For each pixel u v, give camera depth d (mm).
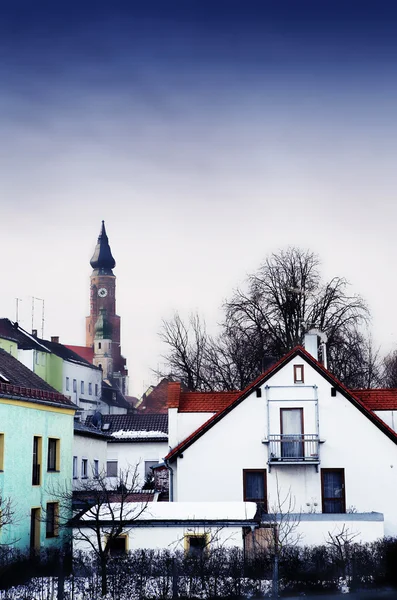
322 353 44125
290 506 37656
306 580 28516
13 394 35250
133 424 66875
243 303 61969
